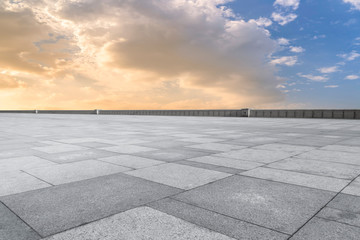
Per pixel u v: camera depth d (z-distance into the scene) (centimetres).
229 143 1048
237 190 450
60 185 477
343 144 1026
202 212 356
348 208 372
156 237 287
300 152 834
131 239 283
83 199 405
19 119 3594
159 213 352
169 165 642
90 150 867
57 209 365
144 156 759
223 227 312
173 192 438
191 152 829
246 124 2409
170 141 1109
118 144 1012
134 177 532
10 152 828
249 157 748
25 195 423
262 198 411
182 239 283
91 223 322
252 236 291
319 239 286
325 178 527
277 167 623
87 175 546
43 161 689
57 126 2106
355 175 551
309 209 368
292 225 319
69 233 296
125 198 409
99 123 2562
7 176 539
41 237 288
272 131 1627
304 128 1902
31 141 1106
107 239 283
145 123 2561
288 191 446
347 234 296
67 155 775
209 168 611
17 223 322
